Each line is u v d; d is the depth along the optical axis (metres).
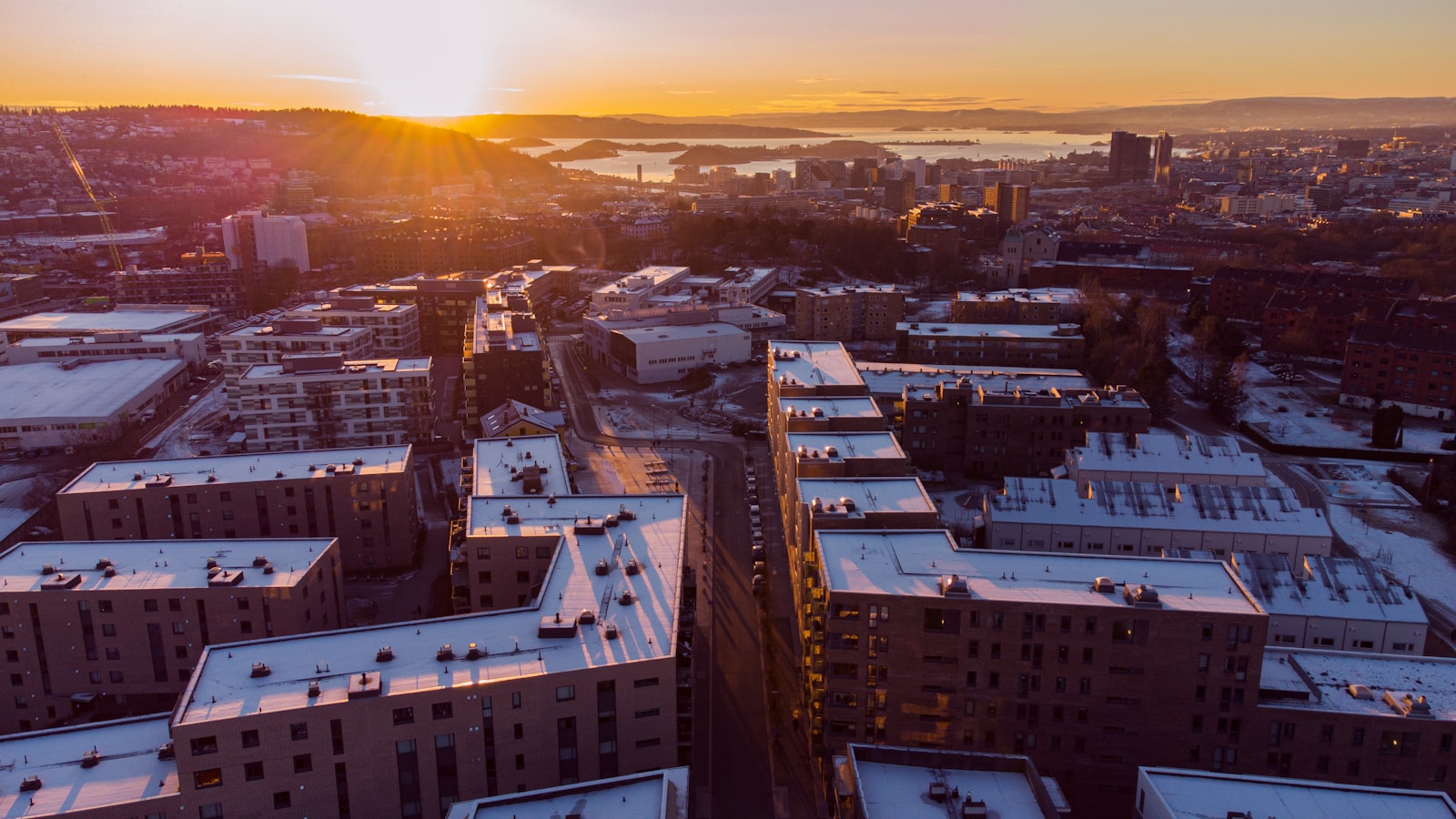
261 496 157.25
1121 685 101.56
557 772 100.19
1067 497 162.12
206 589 122.88
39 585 123.00
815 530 125.69
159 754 95.25
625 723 101.06
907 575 109.31
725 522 187.00
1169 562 111.94
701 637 144.38
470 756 96.94
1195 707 100.81
